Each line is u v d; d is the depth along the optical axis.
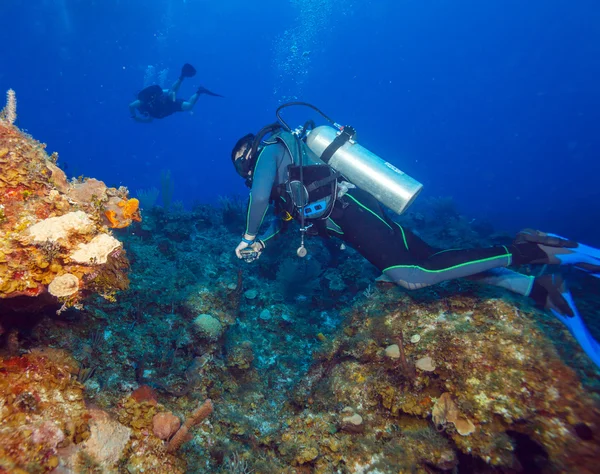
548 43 95.50
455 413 2.68
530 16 89.38
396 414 2.92
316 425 2.96
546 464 2.34
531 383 2.60
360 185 3.16
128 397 2.55
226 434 2.97
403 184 3.07
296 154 3.13
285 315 5.11
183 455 2.50
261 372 4.11
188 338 3.73
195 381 3.27
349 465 2.64
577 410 2.38
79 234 1.94
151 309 4.05
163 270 4.90
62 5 41.50
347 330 3.88
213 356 3.78
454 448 2.63
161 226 7.29
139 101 14.48
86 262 1.90
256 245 3.41
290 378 4.13
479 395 2.69
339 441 2.79
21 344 2.27
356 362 3.44
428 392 2.95
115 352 3.19
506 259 2.98
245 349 3.93
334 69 103.19
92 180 2.48
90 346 2.96
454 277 3.04
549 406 2.47
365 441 2.76
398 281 3.10
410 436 2.74
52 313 2.77
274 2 72.00
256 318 5.00
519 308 3.15
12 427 1.70
